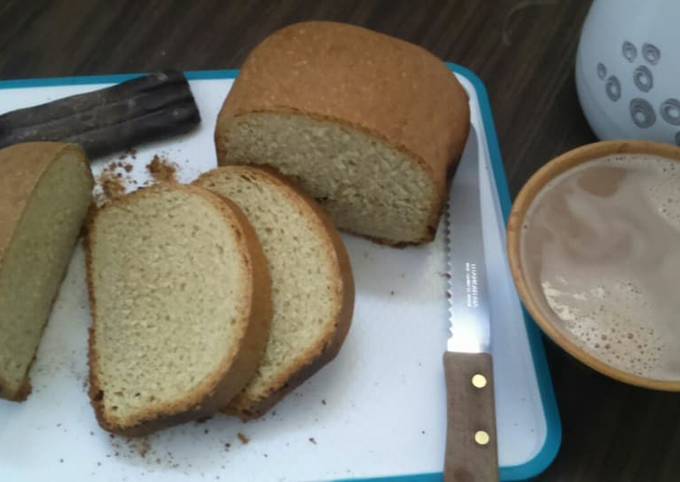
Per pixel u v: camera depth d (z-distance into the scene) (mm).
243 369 364
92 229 417
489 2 523
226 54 499
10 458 371
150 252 401
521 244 373
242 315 363
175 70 464
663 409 402
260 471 371
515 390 396
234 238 380
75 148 400
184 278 389
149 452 373
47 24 503
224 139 413
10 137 431
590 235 376
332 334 372
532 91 492
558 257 373
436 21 516
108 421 370
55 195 396
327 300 381
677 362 352
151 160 443
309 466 373
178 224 399
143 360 379
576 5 523
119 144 439
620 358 353
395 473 373
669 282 367
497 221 437
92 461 371
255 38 505
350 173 409
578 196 384
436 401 389
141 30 503
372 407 387
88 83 467
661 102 398
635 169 388
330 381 392
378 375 395
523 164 467
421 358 400
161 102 447
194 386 362
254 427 380
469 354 386
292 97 390
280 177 422
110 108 443
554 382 407
